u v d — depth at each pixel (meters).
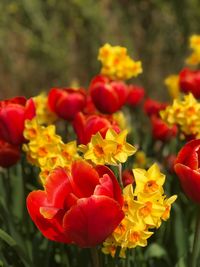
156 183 0.65
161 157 1.11
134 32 2.56
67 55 2.50
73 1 2.38
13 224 0.86
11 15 2.44
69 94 0.92
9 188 0.94
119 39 2.55
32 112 0.84
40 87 2.63
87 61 2.59
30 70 2.61
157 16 2.51
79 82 2.64
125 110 1.44
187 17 2.40
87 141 0.77
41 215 0.61
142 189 0.65
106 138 0.67
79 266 0.87
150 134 1.18
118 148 0.67
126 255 0.74
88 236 0.59
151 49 2.54
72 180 0.61
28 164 1.05
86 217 0.57
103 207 0.57
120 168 0.67
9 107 0.82
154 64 2.59
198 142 0.64
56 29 2.49
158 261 0.94
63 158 0.75
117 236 0.64
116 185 0.59
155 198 0.64
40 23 2.43
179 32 2.50
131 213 0.63
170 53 2.55
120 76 1.11
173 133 1.07
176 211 0.91
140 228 0.64
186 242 0.91
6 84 2.64
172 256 0.94
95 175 0.60
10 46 2.56
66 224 0.58
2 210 0.86
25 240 0.93
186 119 0.91
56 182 0.61
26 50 2.57
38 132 0.81
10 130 0.83
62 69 2.51
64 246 0.88
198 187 0.63
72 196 0.59
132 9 2.51
